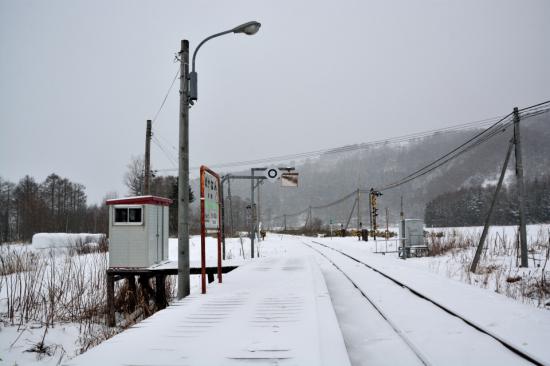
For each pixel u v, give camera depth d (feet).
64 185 246.88
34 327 27.40
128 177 145.18
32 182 224.53
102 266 40.63
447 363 15.11
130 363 12.53
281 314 19.07
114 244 35.45
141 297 37.35
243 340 14.88
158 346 14.29
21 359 22.45
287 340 14.75
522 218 48.44
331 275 42.91
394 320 21.49
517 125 49.49
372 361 15.67
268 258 55.16
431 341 17.75
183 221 27.17
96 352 13.65
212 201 28.81
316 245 118.32
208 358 12.92
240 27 28.27
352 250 86.22
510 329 18.80
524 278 39.29
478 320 20.44
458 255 64.85
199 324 17.46
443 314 22.66
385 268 46.83
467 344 17.25
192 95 27.91
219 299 23.41
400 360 15.71
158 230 38.06
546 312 22.16
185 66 28.37
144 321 18.15
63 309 32.35
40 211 176.14
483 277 41.68
